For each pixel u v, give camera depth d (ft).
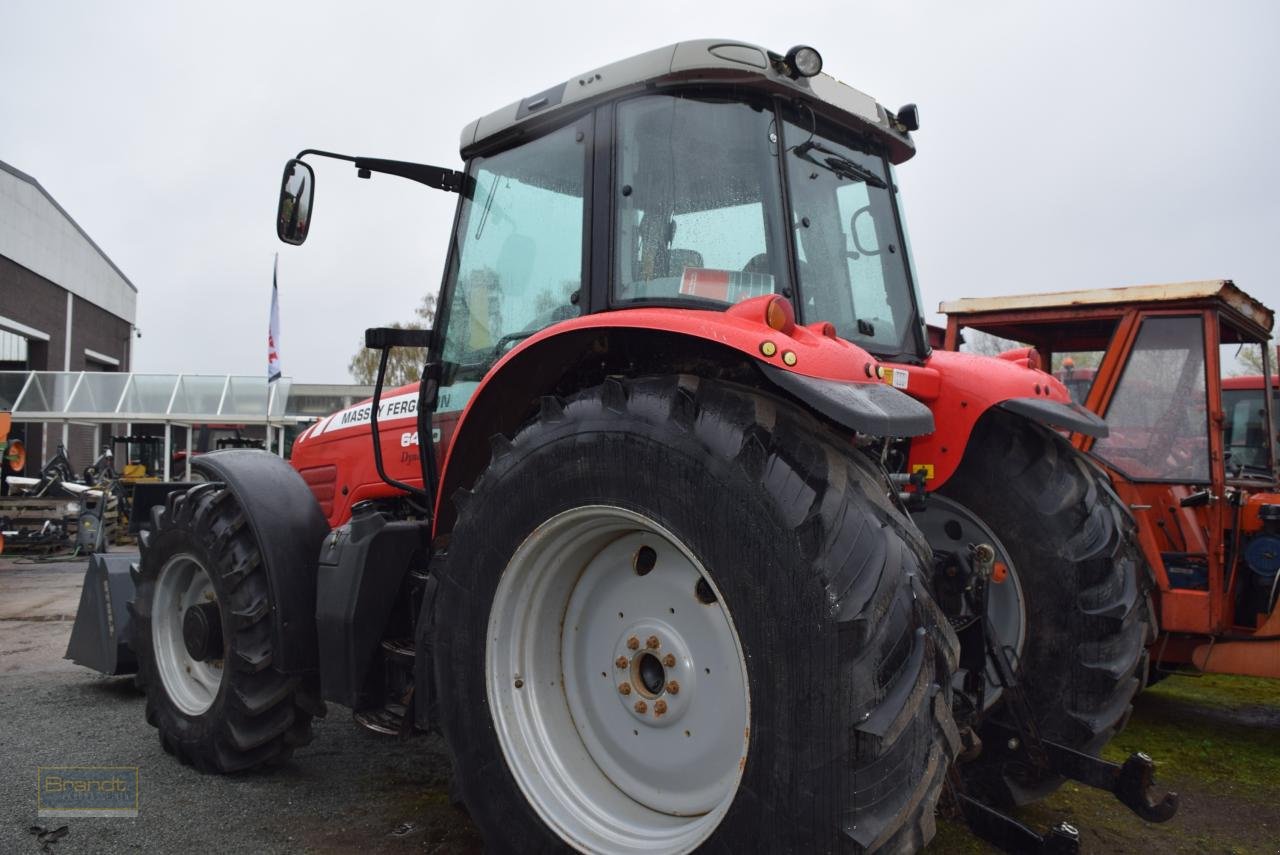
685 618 6.80
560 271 8.66
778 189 7.74
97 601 14.94
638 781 7.09
